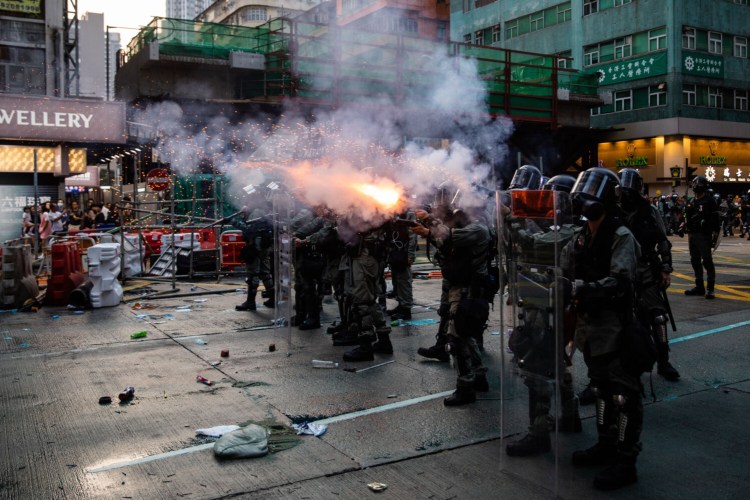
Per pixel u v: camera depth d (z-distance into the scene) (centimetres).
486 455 379
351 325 678
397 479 347
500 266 362
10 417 449
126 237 1316
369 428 425
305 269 754
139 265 1339
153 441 403
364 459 374
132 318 845
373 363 598
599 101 3011
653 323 529
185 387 523
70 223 1958
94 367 588
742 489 334
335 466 363
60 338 717
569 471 330
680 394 496
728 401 479
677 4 3669
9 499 323
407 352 642
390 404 475
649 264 524
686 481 344
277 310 722
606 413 358
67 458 376
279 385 527
